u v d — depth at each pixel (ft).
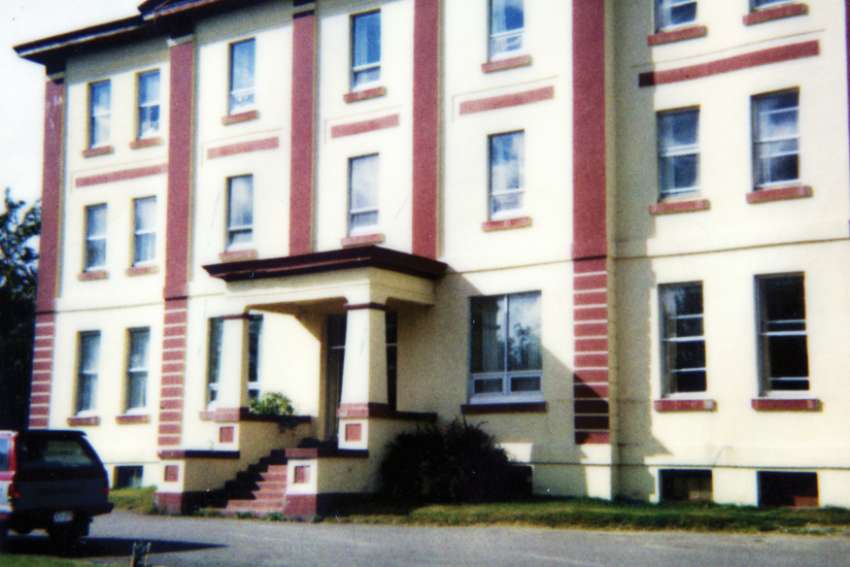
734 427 64.95
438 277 75.56
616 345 69.26
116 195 93.81
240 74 87.25
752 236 65.57
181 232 87.97
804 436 62.80
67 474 53.67
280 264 72.74
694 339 67.26
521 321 72.59
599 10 71.15
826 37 64.59
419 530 57.98
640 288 69.05
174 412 86.07
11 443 52.54
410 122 77.92
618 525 56.70
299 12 83.97
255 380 83.10
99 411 91.86
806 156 64.59
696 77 68.64
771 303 65.36
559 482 68.69
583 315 69.36
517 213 73.31
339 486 65.10
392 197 78.18
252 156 85.25
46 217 97.55
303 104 82.89
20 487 51.60
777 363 64.75
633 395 68.39
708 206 67.31
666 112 69.87
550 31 73.05
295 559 48.44
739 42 67.31
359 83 81.20
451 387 73.97
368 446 67.62
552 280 70.95
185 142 88.74
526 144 73.15
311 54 82.94
